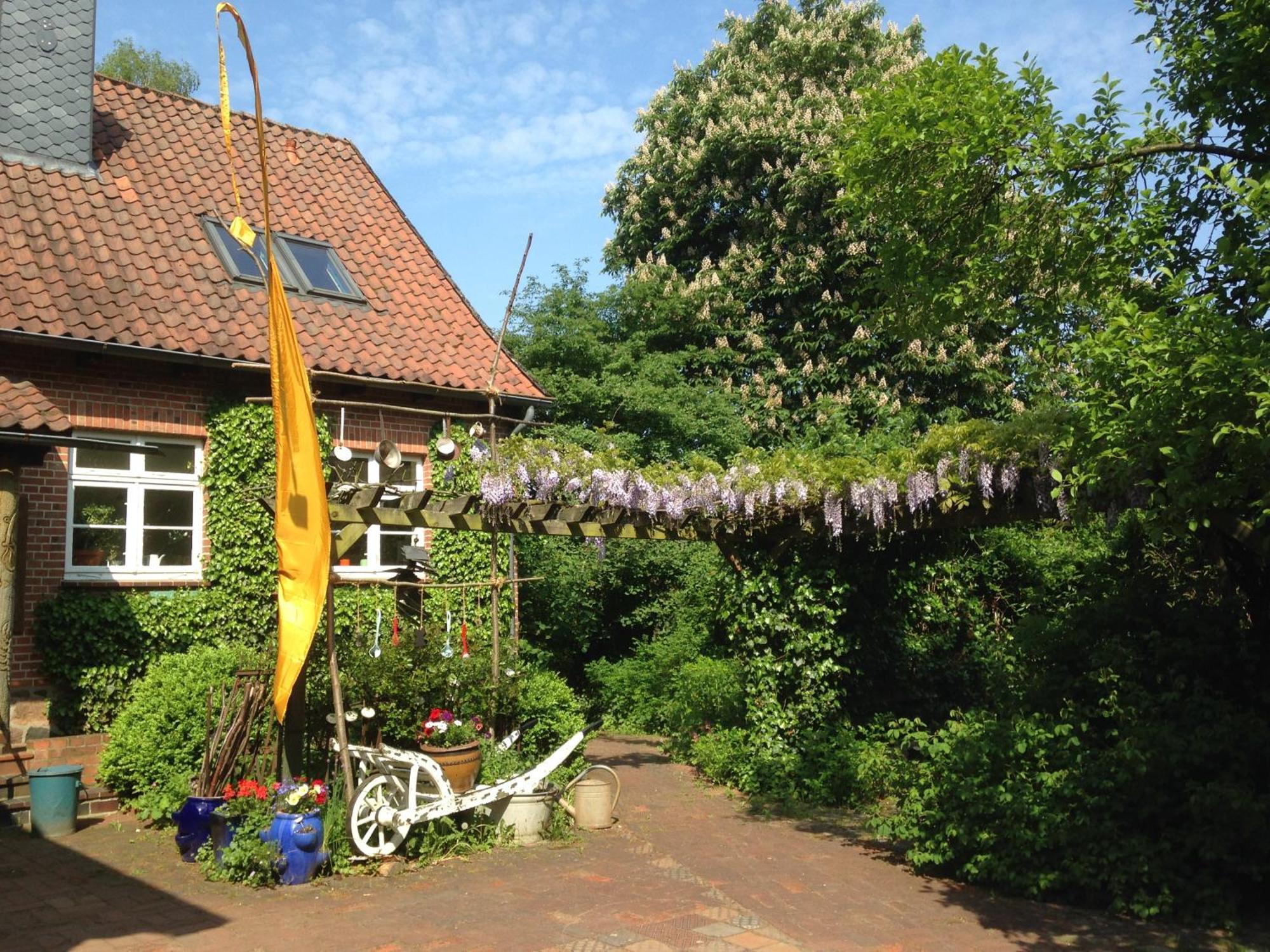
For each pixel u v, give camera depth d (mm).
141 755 8773
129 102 13227
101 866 7406
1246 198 5480
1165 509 5773
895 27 23562
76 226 10898
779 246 21641
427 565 9359
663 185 23328
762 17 24734
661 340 21562
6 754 8797
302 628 7508
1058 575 12742
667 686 14008
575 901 6594
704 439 19281
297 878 6941
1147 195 6930
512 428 13242
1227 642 7293
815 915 6332
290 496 7504
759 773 10125
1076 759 6805
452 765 7973
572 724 9766
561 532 8859
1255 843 6148
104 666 9594
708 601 12773
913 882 7109
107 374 10023
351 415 11703
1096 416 5527
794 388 20891
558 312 20250
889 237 8281
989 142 6953
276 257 12492
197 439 10641
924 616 12375
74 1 11766
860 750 9727
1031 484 7637
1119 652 7309
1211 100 6797
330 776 8406
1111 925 6168
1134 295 6875
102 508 10125
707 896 6715
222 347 10484
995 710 8070
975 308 7641
